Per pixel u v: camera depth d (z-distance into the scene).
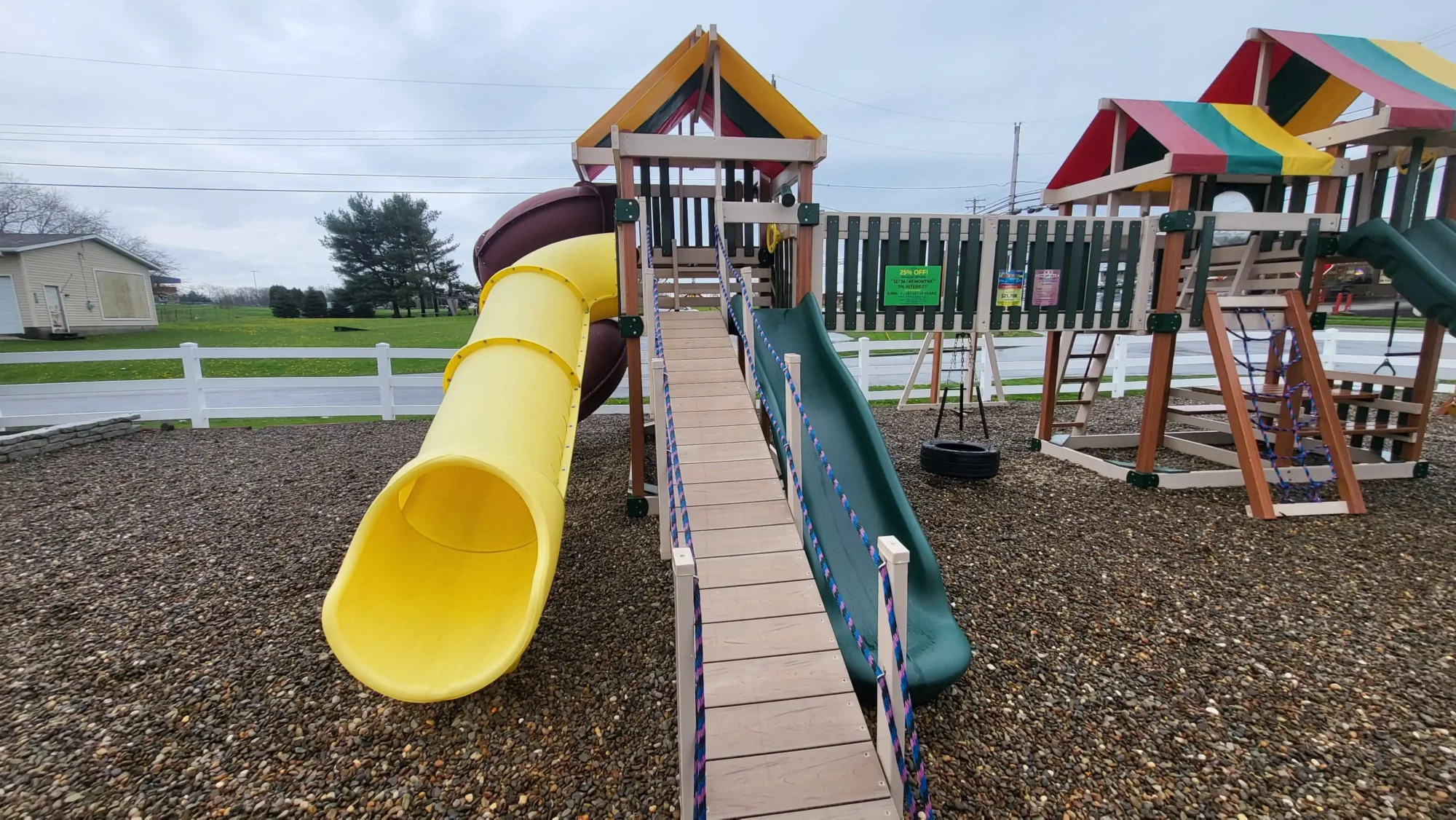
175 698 2.74
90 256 23.58
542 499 2.68
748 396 4.09
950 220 4.99
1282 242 5.53
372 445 7.49
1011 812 2.08
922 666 2.60
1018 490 5.46
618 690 2.76
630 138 4.45
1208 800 2.12
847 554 3.33
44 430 7.02
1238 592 3.56
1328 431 4.96
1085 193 5.90
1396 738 2.39
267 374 14.96
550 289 4.33
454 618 2.88
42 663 2.99
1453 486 5.39
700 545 2.90
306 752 2.42
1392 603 3.40
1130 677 2.80
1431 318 4.95
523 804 2.16
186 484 5.87
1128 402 10.20
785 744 2.07
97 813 2.12
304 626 3.35
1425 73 5.05
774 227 5.92
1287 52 5.54
